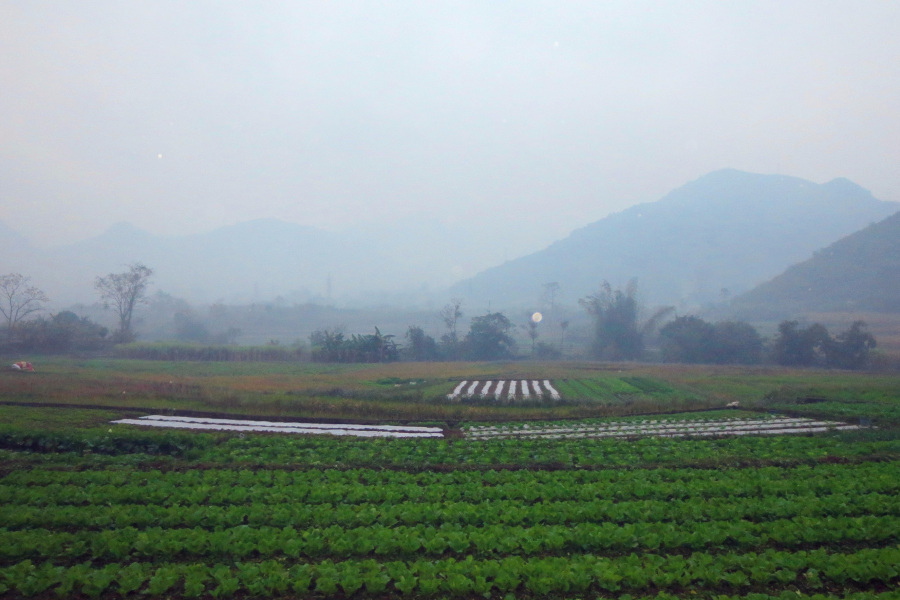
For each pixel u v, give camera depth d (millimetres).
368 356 68312
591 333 100750
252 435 21312
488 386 43906
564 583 8930
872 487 13766
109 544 10008
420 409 27828
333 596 8867
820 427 24641
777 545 10664
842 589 9062
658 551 10422
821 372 55406
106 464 16031
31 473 14602
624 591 9055
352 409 27422
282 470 15859
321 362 66312
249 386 37719
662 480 15094
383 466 16500
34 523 11219
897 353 66188
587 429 24391
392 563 9438
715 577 9062
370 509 11961
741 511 11883
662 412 30078
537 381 47562
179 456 18141
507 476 15023
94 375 42250
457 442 20391
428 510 11859
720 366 64625
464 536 10508
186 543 10141
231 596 8742
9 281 79500
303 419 26203
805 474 15375
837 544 10656
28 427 21906
